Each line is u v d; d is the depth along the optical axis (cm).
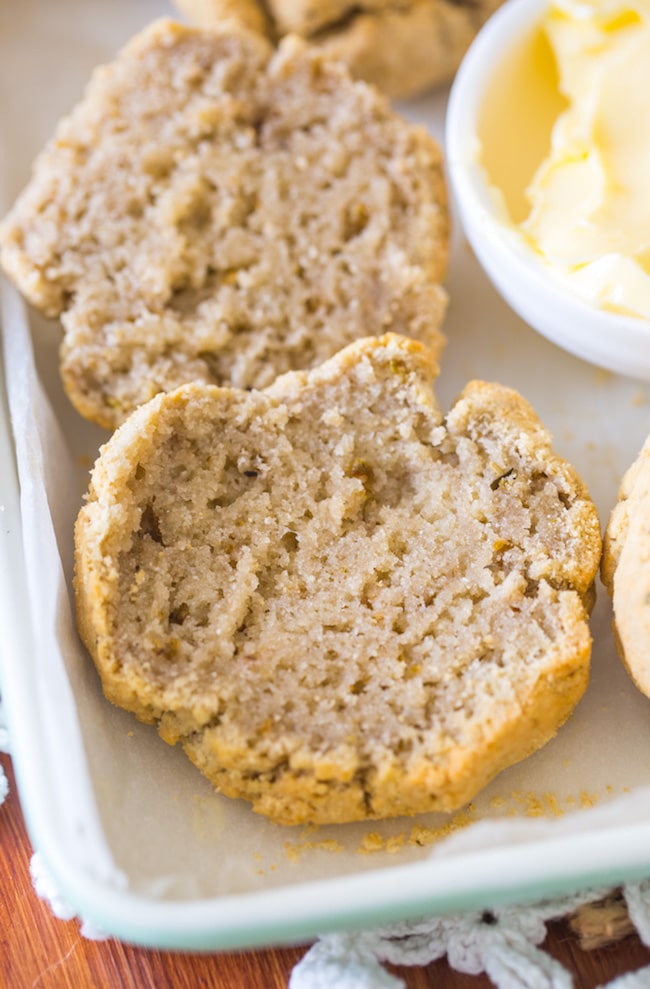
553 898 30
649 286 32
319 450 32
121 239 34
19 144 38
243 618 31
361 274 34
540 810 31
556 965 30
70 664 30
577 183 34
